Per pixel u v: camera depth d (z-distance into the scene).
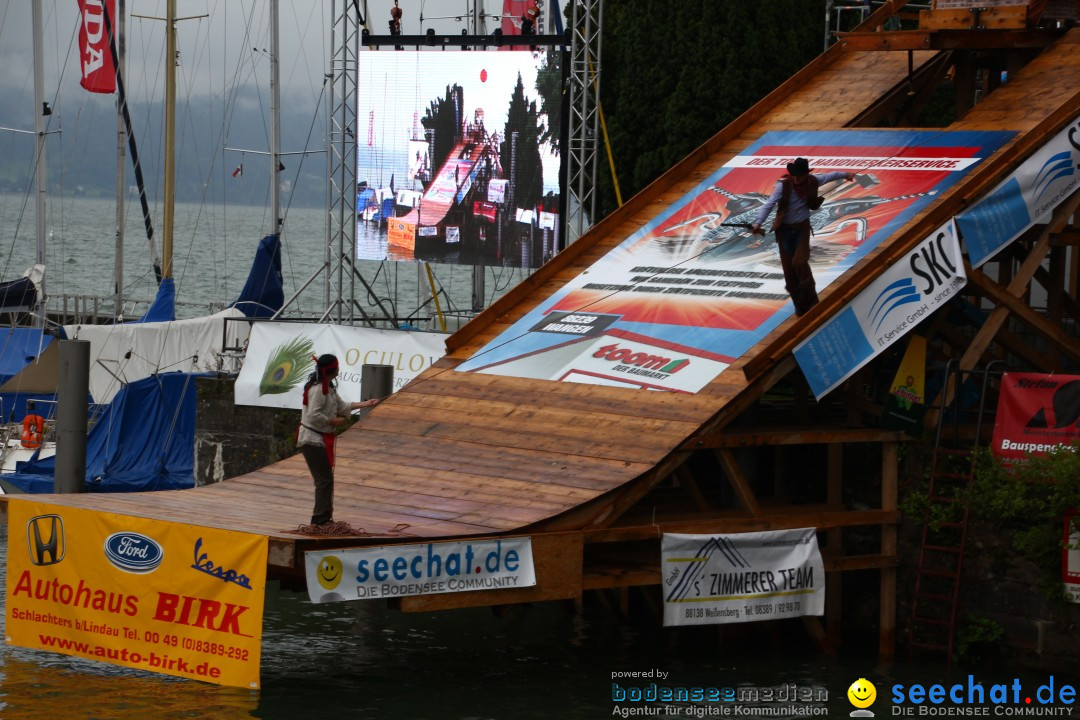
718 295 21.91
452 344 23.62
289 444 28.31
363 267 109.56
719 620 18.38
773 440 19.58
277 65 39.28
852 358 19.66
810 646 21.31
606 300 23.09
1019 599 19.41
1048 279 24.48
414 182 31.66
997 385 23.83
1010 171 21.19
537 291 24.33
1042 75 23.72
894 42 24.38
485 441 20.38
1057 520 18.70
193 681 17.92
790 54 35.09
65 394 23.84
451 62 31.16
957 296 22.30
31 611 17.95
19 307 41.97
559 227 30.50
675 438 18.81
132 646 17.02
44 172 44.62
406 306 82.56
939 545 20.16
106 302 73.94
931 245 20.30
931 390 22.72
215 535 16.39
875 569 21.33
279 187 39.09
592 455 19.11
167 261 39.00
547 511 17.62
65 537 17.72
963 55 25.66
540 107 30.50
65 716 16.19
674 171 25.70
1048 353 27.73
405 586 16.20
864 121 25.12
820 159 24.12
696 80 34.91
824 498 22.59
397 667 19.22
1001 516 19.11
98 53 43.28
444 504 18.23
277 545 15.81
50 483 29.19
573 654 20.39
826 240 21.83
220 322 34.47
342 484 19.61
